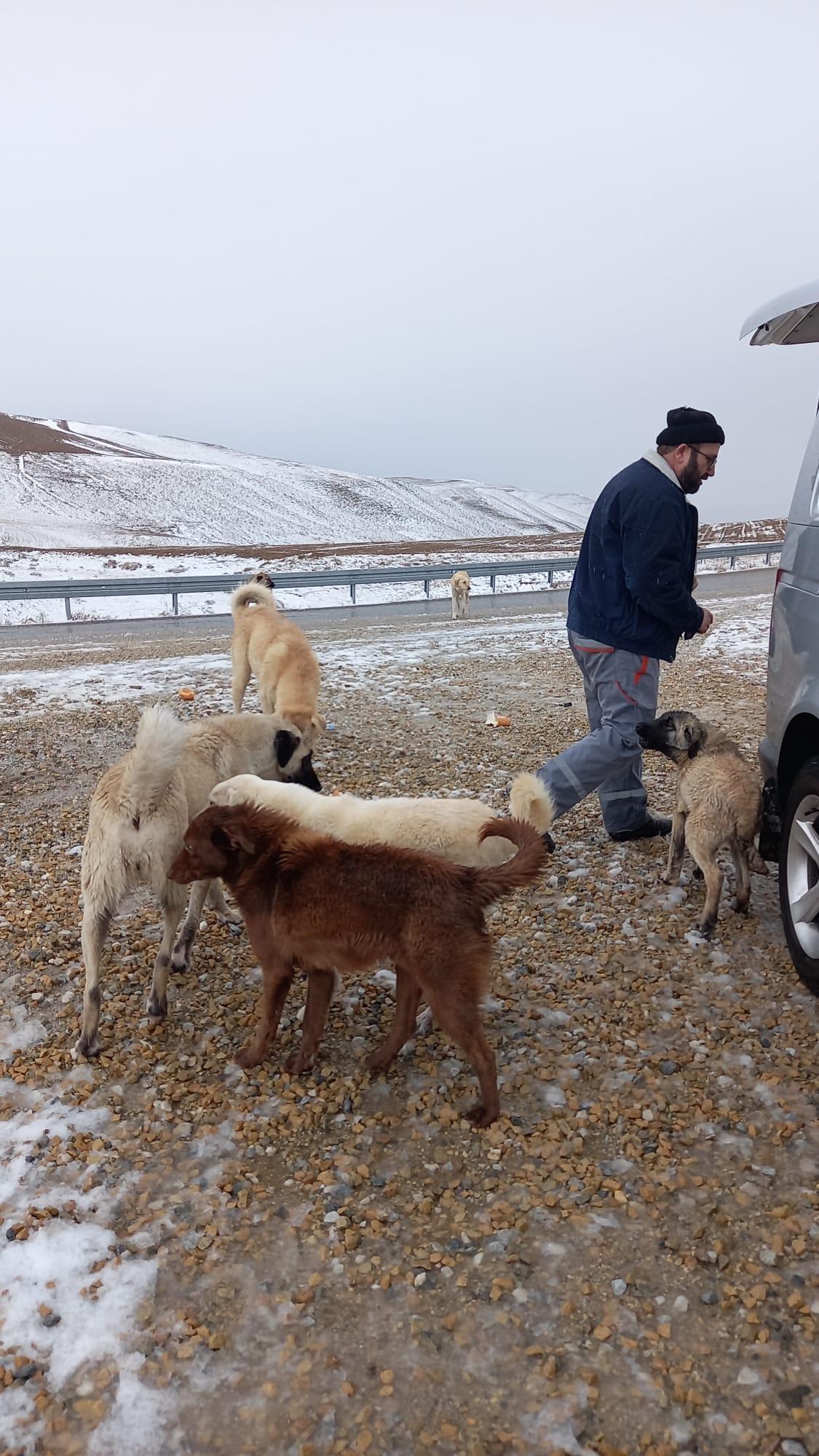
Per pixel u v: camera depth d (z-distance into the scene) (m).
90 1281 2.81
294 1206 3.11
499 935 5.02
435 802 4.36
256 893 3.75
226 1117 3.60
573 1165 3.26
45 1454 2.29
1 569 34.94
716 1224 2.95
